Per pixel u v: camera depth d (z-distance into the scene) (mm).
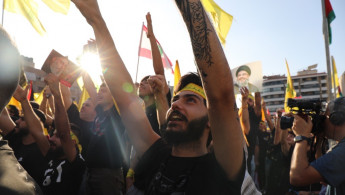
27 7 4109
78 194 3334
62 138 3205
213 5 4625
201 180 1394
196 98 1547
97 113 3572
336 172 2023
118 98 1820
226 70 1260
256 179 6223
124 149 3500
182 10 1294
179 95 1601
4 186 806
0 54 808
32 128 3328
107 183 3230
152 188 1491
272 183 5711
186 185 1397
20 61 895
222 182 1395
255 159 6277
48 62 3205
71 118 4258
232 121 1305
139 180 1647
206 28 1261
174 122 1538
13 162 923
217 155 1376
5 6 4035
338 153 2059
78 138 4012
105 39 1726
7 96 832
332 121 2176
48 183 3254
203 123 1526
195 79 1610
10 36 870
